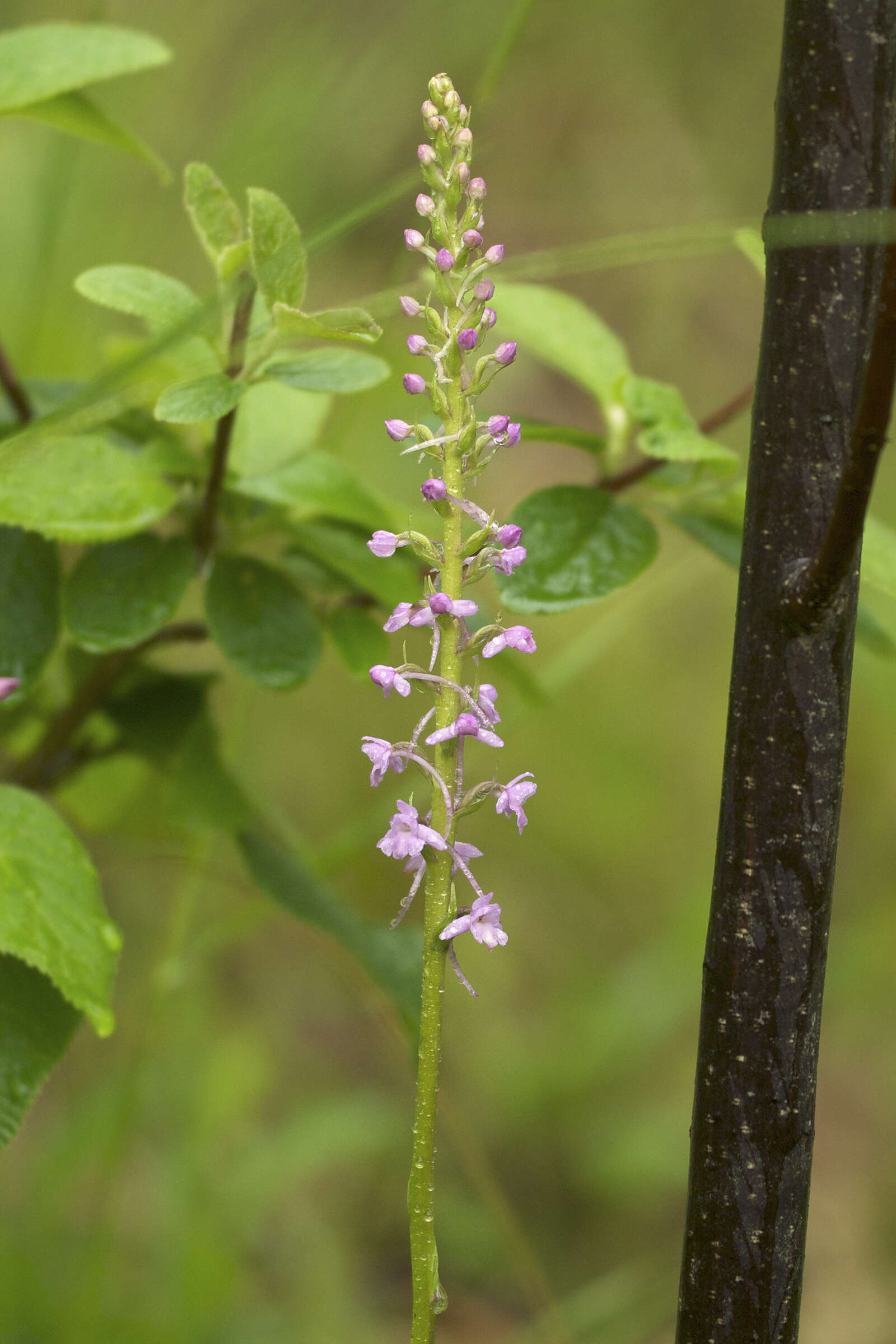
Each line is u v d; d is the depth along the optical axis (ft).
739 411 2.85
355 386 2.42
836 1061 5.45
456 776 2.11
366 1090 4.95
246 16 4.65
